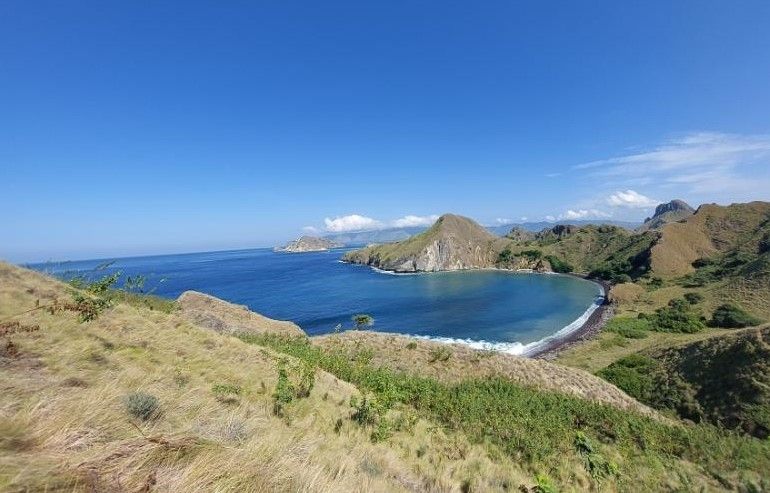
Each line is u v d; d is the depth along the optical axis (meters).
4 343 8.30
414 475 9.40
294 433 8.38
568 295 125.81
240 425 6.79
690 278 124.06
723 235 160.50
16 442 3.70
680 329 73.62
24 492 2.94
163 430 5.11
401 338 36.88
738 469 14.36
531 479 11.74
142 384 7.67
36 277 14.58
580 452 14.98
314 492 4.63
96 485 3.28
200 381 10.48
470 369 30.81
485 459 12.59
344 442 9.85
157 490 3.47
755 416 31.28
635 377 44.91
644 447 17.47
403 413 15.37
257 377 13.63
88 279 16.78
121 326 13.29
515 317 92.75
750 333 38.88
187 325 17.81
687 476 13.83
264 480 4.23
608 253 194.25
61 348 8.86
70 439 4.02
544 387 28.81
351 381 21.27
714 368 38.88
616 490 12.72
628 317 87.38
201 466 3.95
